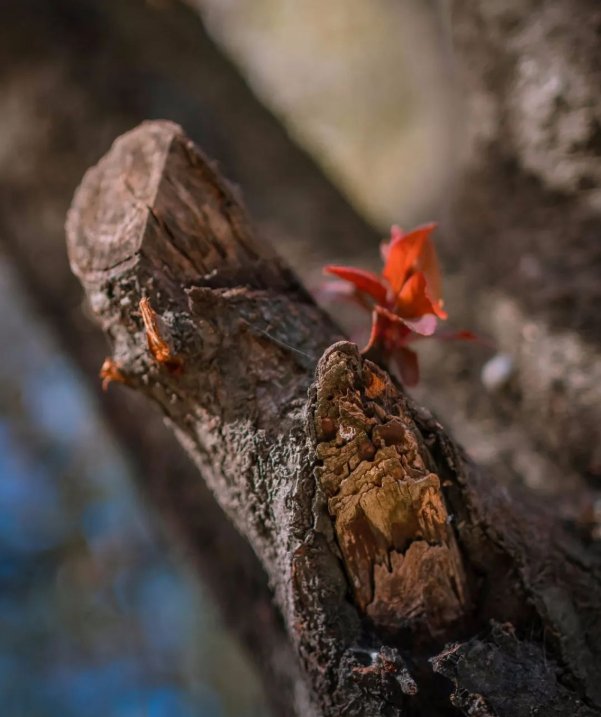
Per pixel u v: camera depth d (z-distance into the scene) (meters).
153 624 1.14
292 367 0.44
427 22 0.93
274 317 0.45
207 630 1.09
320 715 0.44
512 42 0.60
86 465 1.25
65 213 0.70
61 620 1.16
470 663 0.42
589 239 0.58
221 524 0.56
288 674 0.49
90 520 1.22
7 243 0.74
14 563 1.20
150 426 0.62
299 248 0.67
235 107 0.78
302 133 1.14
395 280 0.45
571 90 0.58
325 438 0.42
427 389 0.58
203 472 0.47
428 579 0.43
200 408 0.45
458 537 0.44
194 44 0.80
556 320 0.57
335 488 0.42
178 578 1.14
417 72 1.04
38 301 0.72
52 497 1.24
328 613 0.43
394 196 1.04
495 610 0.44
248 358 0.44
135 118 0.72
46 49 0.74
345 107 1.19
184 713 1.09
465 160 0.66
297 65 1.24
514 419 0.56
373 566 0.43
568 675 0.43
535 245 0.59
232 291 0.45
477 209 0.63
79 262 0.46
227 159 0.73
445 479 0.43
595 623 0.45
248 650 0.53
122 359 0.45
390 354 0.45
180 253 0.45
